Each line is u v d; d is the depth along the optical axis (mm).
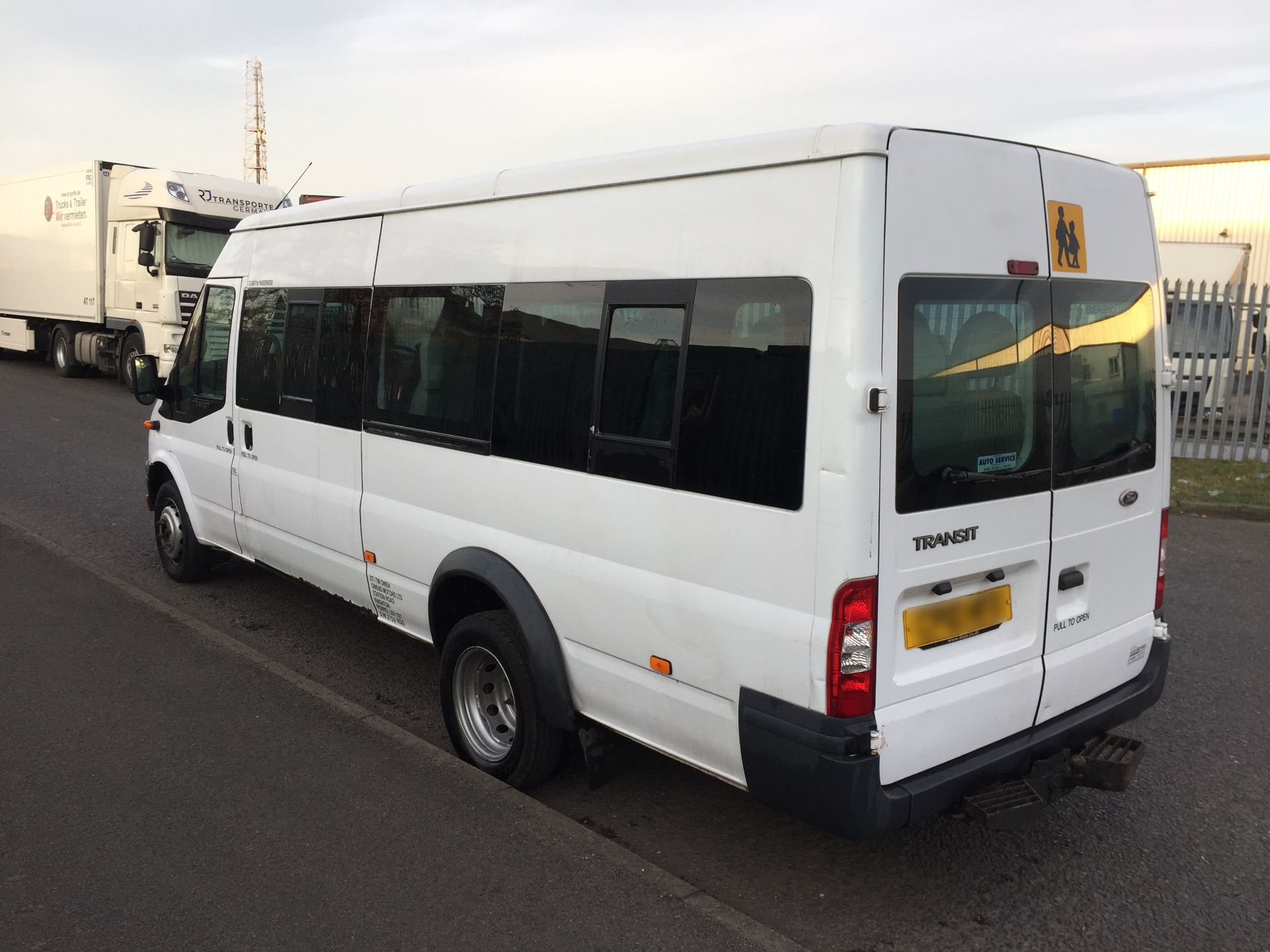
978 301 3045
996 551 3145
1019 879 3564
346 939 2967
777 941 2980
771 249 2939
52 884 3213
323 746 4195
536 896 3182
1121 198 3633
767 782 3029
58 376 20250
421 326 4359
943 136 2924
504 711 4238
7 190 20766
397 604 4695
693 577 3199
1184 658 5707
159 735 4277
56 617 5699
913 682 2967
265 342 5520
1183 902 3418
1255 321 11711
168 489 6664
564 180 3658
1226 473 11039
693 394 3172
